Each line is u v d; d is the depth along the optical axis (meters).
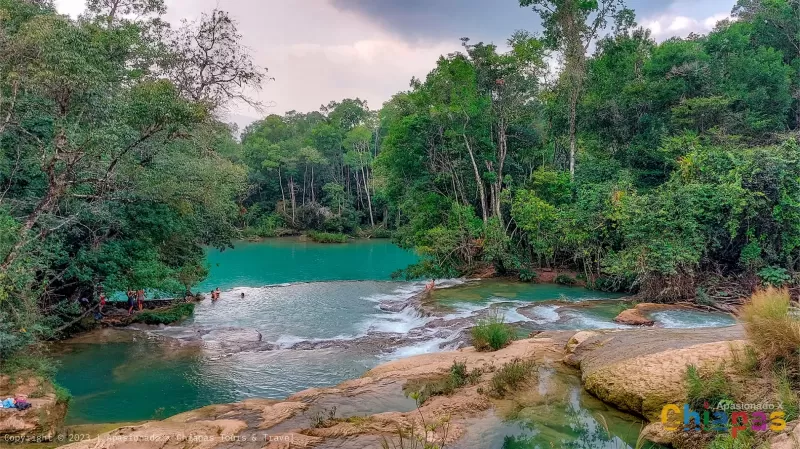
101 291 15.89
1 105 10.45
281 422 6.99
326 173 65.25
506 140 28.97
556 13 27.25
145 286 16.25
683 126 24.84
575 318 15.34
